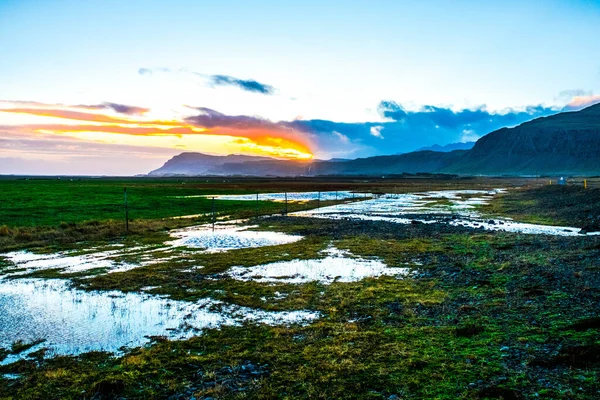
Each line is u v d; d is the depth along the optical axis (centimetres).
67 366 1088
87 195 7688
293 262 2431
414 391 903
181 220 4659
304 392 921
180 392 944
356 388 926
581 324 1209
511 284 1764
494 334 1203
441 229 3766
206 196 8862
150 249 2903
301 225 4259
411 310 1474
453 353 1089
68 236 3359
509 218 4703
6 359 1147
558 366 980
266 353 1136
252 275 2111
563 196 6456
